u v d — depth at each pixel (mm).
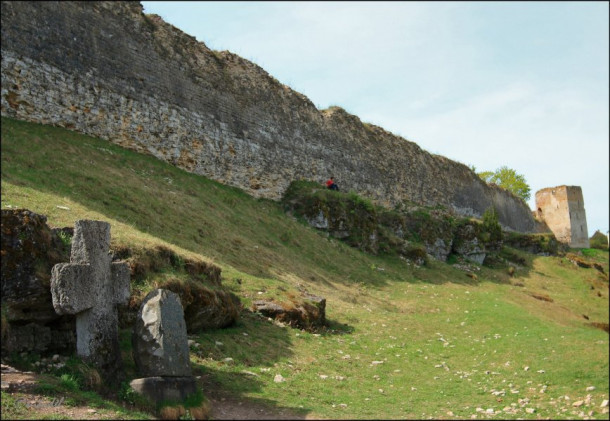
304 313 12109
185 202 17172
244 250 16359
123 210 14125
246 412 6734
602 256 46719
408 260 25156
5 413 4918
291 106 27047
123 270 6984
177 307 6867
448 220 31859
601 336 14414
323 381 8953
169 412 5953
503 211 45906
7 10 15789
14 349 6105
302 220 23453
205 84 22312
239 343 9680
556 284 30656
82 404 5547
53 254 6941
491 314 17281
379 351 11930
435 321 16266
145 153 19219
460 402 8875
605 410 8656
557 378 10547
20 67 15828
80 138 16859
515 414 8375
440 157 39938
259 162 24000
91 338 6383
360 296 17516
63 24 17281
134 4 20234
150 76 19922
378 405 8117
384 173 32625
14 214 6629
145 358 6402
